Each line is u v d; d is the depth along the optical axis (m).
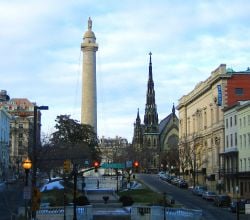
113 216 60.06
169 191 102.44
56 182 100.81
